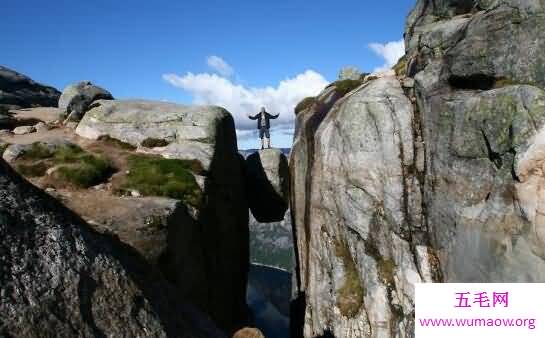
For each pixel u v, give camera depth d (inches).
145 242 655.1
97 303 271.4
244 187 1579.7
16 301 223.5
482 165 663.8
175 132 1251.8
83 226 335.3
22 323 217.5
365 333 887.1
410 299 808.3
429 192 817.5
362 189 943.0
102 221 684.1
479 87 735.7
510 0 698.2
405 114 905.5
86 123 1321.4
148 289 358.0
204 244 967.6
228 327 1133.1
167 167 1062.4
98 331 256.1
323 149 1102.4
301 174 1359.5
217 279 1073.5
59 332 231.6
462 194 700.0
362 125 953.5
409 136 888.3
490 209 629.3
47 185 874.8
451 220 728.3
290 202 1577.3
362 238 944.9
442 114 783.7
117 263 320.5
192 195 977.5
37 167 957.2
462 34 824.9
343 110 1035.3
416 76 912.3
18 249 246.8
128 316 287.7
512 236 584.7
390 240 881.5
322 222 1106.7
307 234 1254.3
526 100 593.6
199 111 1326.3
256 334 462.0
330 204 1060.5
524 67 643.5
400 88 967.6
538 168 552.7
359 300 927.7
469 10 997.8
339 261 1012.5
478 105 677.9
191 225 873.5
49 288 245.9
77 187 899.4
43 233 272.4
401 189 873.5
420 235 837.8
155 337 295.0
